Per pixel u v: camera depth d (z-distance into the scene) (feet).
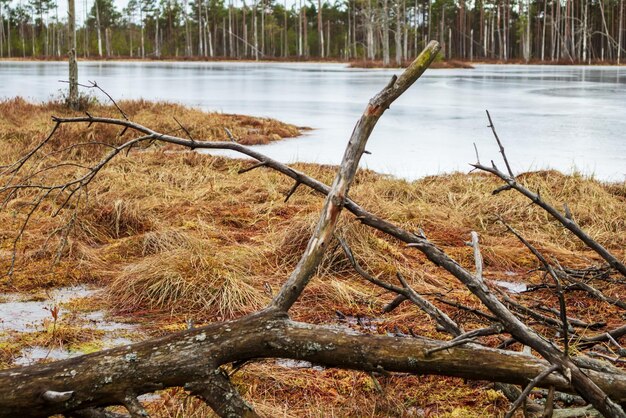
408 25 399.24
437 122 74.28
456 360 10.28
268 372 14.90
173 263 20.88
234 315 18.95
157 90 123.03
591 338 14.32
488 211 29.96
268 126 64.90
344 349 10.28
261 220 29.17
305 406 13.57
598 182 37.37
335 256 22.15
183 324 18.29
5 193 32.19
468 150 54.13
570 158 50.03
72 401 9.72
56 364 9.95
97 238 26.03
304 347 10.28
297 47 434.71
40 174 35.37
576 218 29.63
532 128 68.64
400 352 10.27
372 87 137.80
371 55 311.88
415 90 127.85
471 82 157.07
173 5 453.99
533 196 13.65
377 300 19.81
